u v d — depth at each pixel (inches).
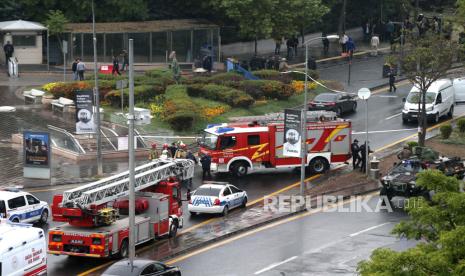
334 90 4072.3
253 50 4975.4
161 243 2282.2
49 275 2025.1
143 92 3646.7
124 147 3166.8
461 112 3821.4
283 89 3858.3
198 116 3479.3
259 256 2199.8
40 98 3745.1
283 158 2992.1
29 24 4340.6
